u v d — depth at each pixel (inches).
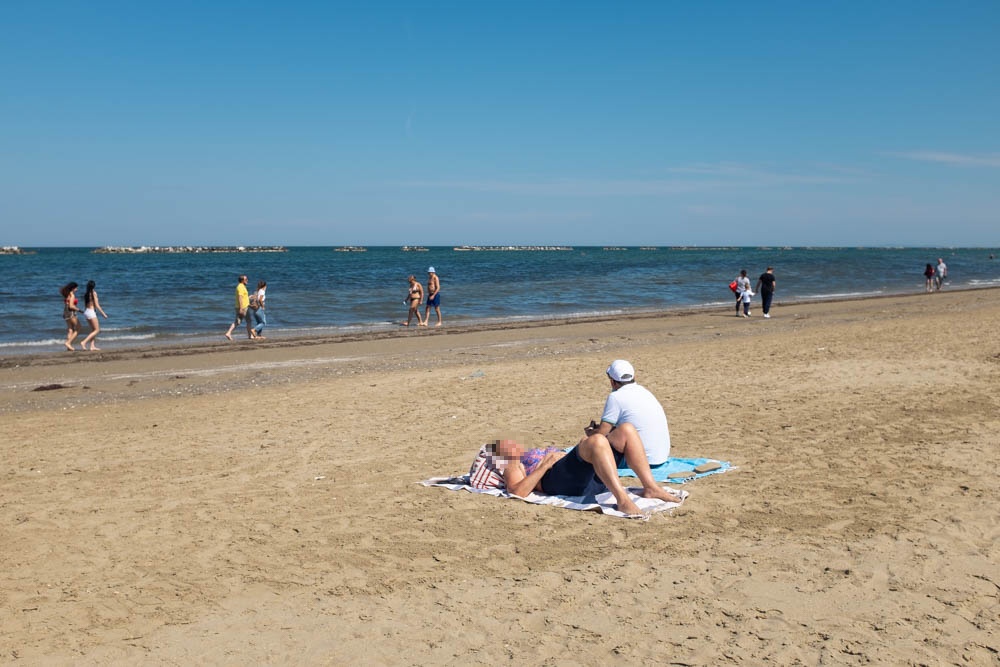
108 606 180.1
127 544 223.0
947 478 264.2
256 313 845.2
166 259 4288.9
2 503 268.2
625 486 263.7
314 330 940.0
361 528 232.1
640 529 223.9
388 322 1038.4
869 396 417.7
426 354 706.2
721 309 1202.6
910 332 732.7
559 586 185.6
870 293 1663.4
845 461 291.1
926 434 328.8
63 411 467.8
